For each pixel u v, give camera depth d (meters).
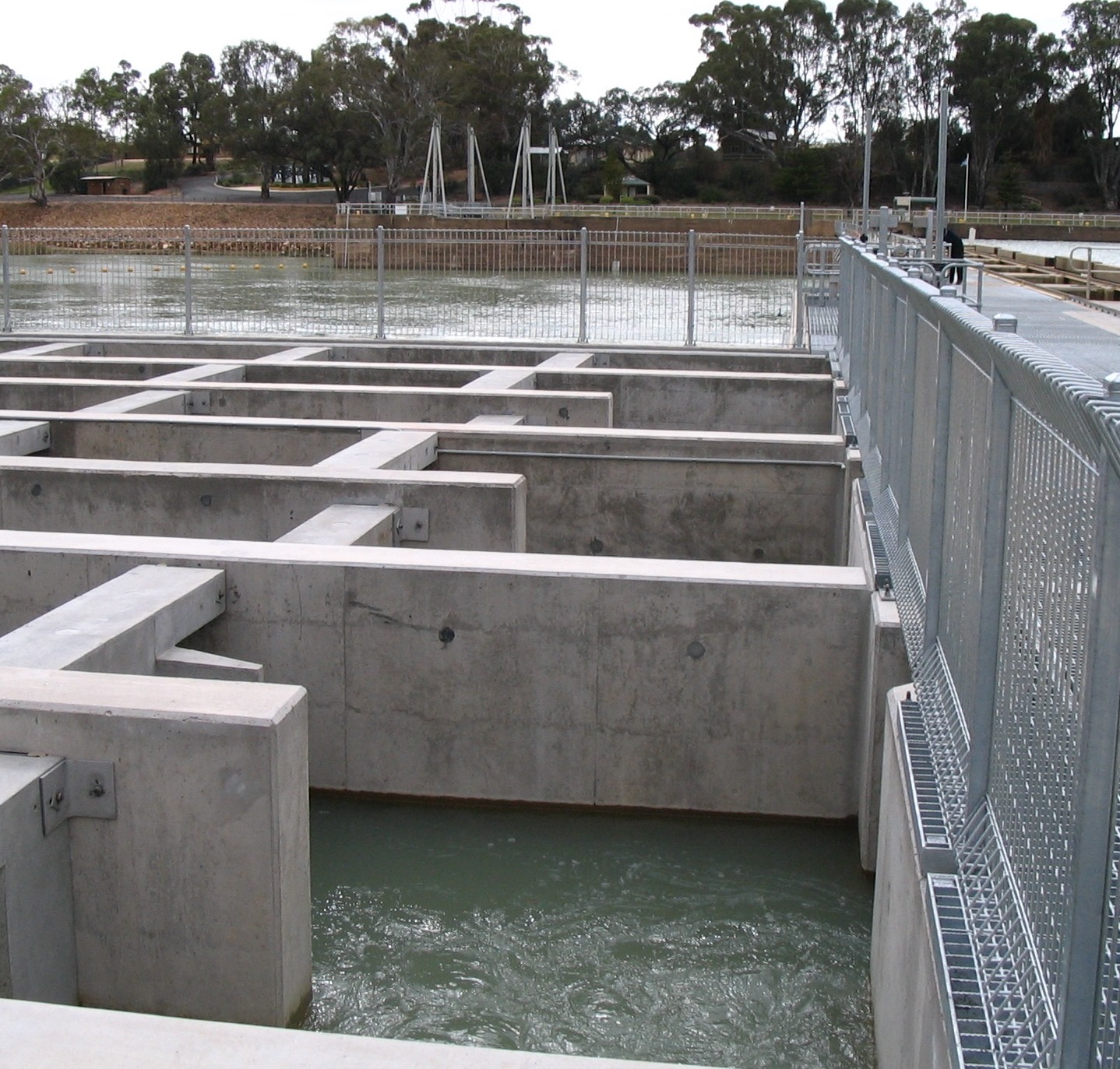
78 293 27.95
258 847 5.87
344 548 8.87
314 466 11.24
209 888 5.95
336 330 24.39
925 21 124.06
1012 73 116.56
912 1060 4.49
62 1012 3.96
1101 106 119.69
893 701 5.98
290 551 8.76
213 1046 3.84
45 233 25.50
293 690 6.14
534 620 8.45
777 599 8.27
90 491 11.09
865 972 6.94
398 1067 3.80
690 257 22.06
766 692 8.40
